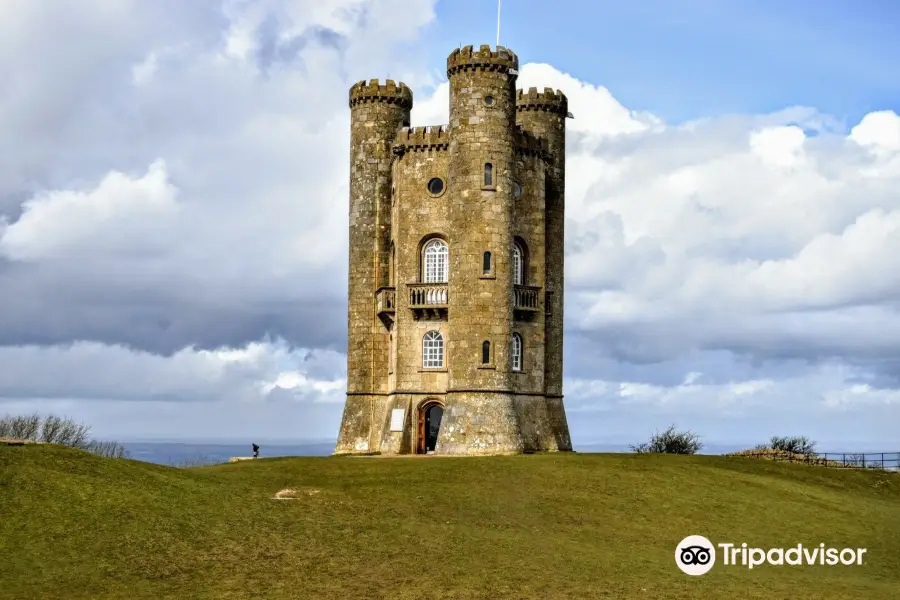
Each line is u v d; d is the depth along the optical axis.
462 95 67.19
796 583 41.19
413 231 69.88
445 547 41.78
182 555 38.69
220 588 36.31
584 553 42.66
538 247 70.94
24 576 35.44
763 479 59.53
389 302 71.69
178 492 45.34
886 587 41.66
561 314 74.19
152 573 36.97
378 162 74.75
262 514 44.09
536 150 71.06
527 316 70.06
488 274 65.94
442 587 37.38
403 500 48.78
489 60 66.88
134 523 40.59
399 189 70.69
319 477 53.69
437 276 69.56
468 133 66.81
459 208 66.69
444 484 52.16
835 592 40.06
